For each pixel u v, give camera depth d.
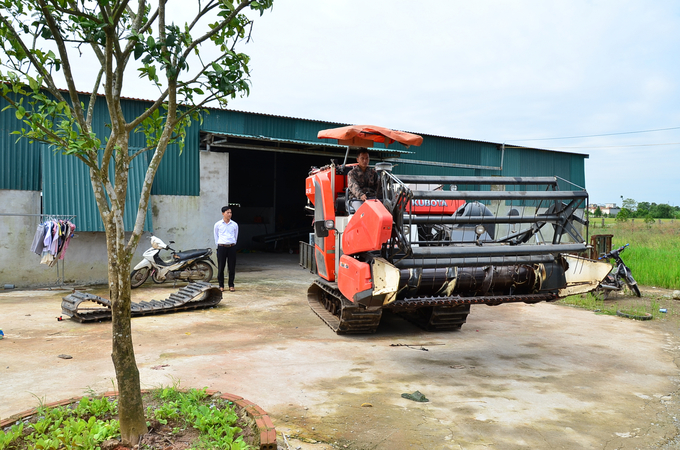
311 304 7.62
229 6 2.77
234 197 20.67
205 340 5.86
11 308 7.65
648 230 27.22
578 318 7.60
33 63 2.76
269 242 20.16
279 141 11.91
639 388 4.44
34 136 2.84
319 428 3.46
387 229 4.38
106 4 2.42
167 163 11.05
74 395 3.94
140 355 5.16
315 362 5.04
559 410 3.89
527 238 5.73
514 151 18.23
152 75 2.67
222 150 19.42
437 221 4.63
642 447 3.29
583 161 19.86
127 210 10.45
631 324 7.16
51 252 8.62
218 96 3.14
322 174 6.64
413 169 16.30
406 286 5.23
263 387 4.25
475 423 3.61
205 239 11.52
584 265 5.33
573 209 5.05
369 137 6.04
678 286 10.45
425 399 4.05
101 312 6.95
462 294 5.53
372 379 4.55
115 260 2.84
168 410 3.17
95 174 2.84
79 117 2.77
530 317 7.67
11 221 9.60
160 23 2.86
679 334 6.56
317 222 6.39
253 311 7.74
